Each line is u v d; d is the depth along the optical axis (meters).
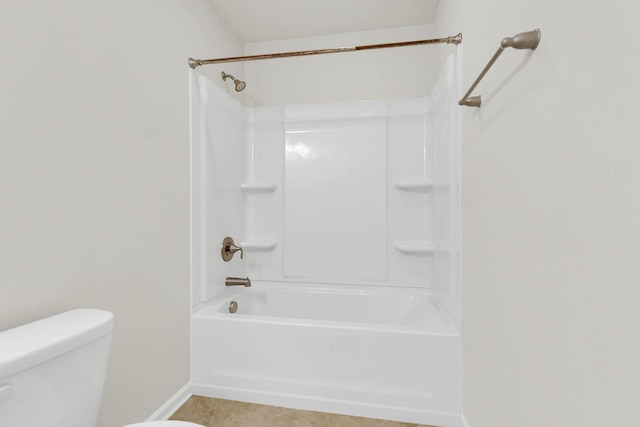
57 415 0.75
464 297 1.33
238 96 2.34
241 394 1.55
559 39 0.59
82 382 0.81
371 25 2.20
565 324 0.58
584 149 0.52
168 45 1.48
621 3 0.43
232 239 2.05
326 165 2.21
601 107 0.48
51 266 0.92
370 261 2.15
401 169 2.14
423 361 1.39
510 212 0.83
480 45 1.09
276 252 2.28
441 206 1.69
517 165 0.78
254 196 2.31
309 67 2.36
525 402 0.75
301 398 1.49
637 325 0.41
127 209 1.21
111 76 1.14
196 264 1.66
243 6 1.96
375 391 1.42
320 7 1.99
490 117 0.98
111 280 1.13
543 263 0.66
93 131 1.07
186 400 1.55
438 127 1.77
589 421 0.51
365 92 2.28
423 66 2.21
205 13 1.85
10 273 0.82
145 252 1.30
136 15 1.27
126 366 1.20
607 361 0.47
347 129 2.18
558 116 0.60
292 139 2.26
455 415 1.36
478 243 1.13
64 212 0.96
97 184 1.08
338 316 2.09
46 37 0.91
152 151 1.35
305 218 2.23
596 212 0.49
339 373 1.46
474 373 1.18
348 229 2.18
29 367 0.68
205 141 1.73
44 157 0.91
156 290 1.37
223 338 1.57
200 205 1.71
